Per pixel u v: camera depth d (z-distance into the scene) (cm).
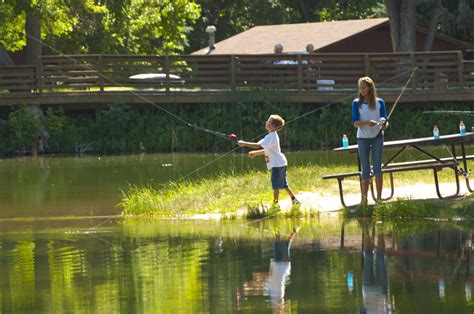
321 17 12825
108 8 7788
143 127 6278
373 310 1698
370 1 12688
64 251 2378
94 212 3200
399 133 6241
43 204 3447
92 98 6300
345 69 6419
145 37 8688
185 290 1889
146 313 1717
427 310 1688
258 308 1733
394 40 7556
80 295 1873
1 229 2836
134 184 4025
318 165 4122
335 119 6238
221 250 2316
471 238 2362
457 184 2988
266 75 6378
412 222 2667
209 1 12400
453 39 8581
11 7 6838
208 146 6241
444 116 6253
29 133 6175
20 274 2094
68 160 5591
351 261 2123
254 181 3516
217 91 6306
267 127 2939
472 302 1733
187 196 3275
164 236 2572
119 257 2266
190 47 12188
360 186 3086
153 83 6341
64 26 7150
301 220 2778
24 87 6306
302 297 1805
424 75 6350
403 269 2022
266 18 12638
